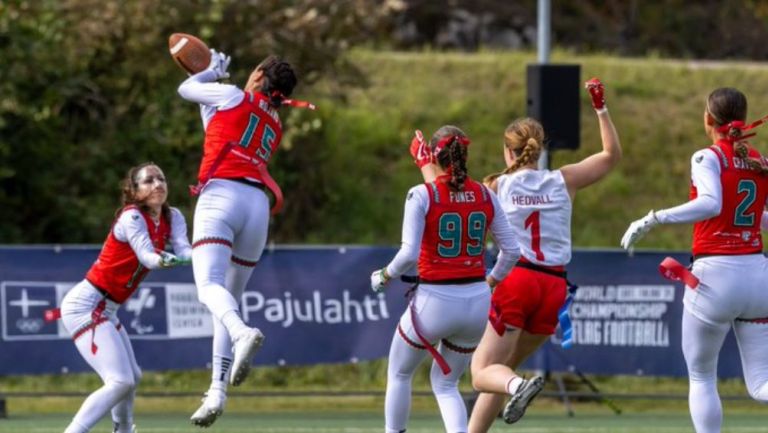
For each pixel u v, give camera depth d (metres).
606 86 73.69
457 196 27.53
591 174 30.06
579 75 42.25
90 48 60.41
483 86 72.88
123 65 61.16
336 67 62.41
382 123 68.75
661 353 41.56
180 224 29.70
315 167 63.97
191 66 28.38
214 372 27.94
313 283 41.16
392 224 63.56
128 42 60.53
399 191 65.31
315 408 45.47
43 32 58.19
